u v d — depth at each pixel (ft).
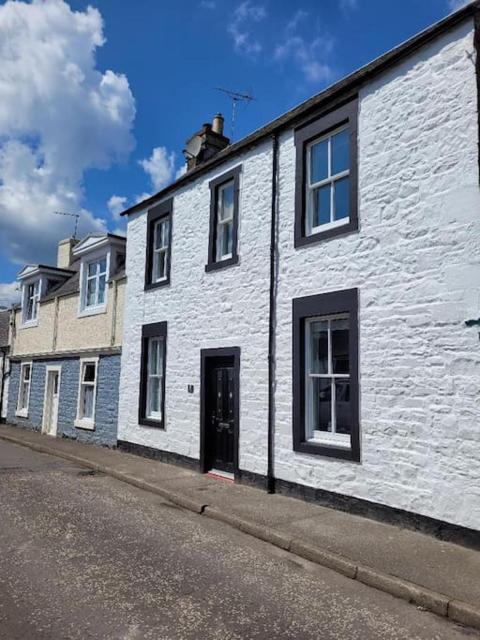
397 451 21.99
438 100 22.22
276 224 29.63
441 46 22.36
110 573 16.57
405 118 23.39
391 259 23.18
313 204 28.37
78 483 30.99
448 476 20.13
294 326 27.53
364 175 24.84
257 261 30.58
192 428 34.47
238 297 31.68
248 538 20.98
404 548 18.85
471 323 19.98
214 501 25.53
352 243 24.99
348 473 23.88
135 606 14.23
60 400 53.93
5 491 27.99
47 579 15.89
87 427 47.80
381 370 22.98
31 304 65.72
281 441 27.63
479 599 14.48
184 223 37.78
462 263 20.54
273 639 12.68
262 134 30.89
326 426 26.21
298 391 26.86
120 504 25.95
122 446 42.14
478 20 21.17
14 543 19.22
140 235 43.29
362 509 23.07
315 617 13.99
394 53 23.67
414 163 22.77
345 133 26.94
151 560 17.95
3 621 13.08
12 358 66.90
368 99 25.13
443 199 21.49
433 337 21.24
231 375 32.42
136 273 43.04
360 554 18.08
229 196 34.60
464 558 17.90
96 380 47.47
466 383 19.94
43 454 43.24
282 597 15.24
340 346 25.80
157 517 23.68
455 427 20.11
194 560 18.12
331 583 16.47
